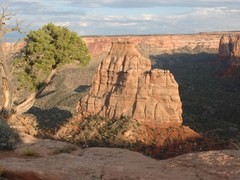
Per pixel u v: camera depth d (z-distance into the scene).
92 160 11.16
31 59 28.12
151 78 93.31
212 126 109.88
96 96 99.75
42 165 10.36
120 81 98.38
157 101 90.62
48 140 16.33
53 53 28.16
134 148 74.50
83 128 85.12
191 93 193.12
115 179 9.15
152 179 8.96
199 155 10.05
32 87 28.80
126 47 106.56
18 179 9.87
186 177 8.90
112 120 88.62
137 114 89.19
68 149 14.80
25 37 28.28
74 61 30.11
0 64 26.44
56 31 28.70
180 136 83.31
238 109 150.88
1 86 27.30
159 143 79.31
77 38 29.53
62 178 9.42
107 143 75.25
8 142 15.08
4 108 26.80
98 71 104.62
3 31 26.17
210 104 164.38
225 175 8.66
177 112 89.75
